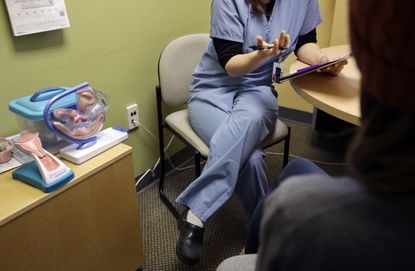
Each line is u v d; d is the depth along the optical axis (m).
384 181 0.31
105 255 1.24
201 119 1.52
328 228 0.32
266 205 0.39
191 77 1.79
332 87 1.24
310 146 2.39
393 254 0.30
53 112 1.07
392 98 0.30
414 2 0.26
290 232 0.34
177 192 1.96
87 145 1.16
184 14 1.96
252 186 1.46
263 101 1.49
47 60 1.37
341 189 0.34
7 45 1.24
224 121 1.44
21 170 1.03
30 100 1.11
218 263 1.52
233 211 1.81
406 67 0.28
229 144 1.37
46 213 0.99
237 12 1.45
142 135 1.93
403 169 0.30
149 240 1.64
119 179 1.20
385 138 0.31
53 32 1.36
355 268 0.31
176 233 1.68
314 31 1.67
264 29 1.48
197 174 1.55
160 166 1.98
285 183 0.38
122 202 1.24
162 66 1.69
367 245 0.31
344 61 1.34
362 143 0.33
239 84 1.56
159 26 1.83
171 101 1.74
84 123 1.15
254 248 0.87
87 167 1.09
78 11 1.43
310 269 0.33
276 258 0.35
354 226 0.31
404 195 0.31
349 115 1.03
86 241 1.14
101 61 1.59
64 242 1.07
